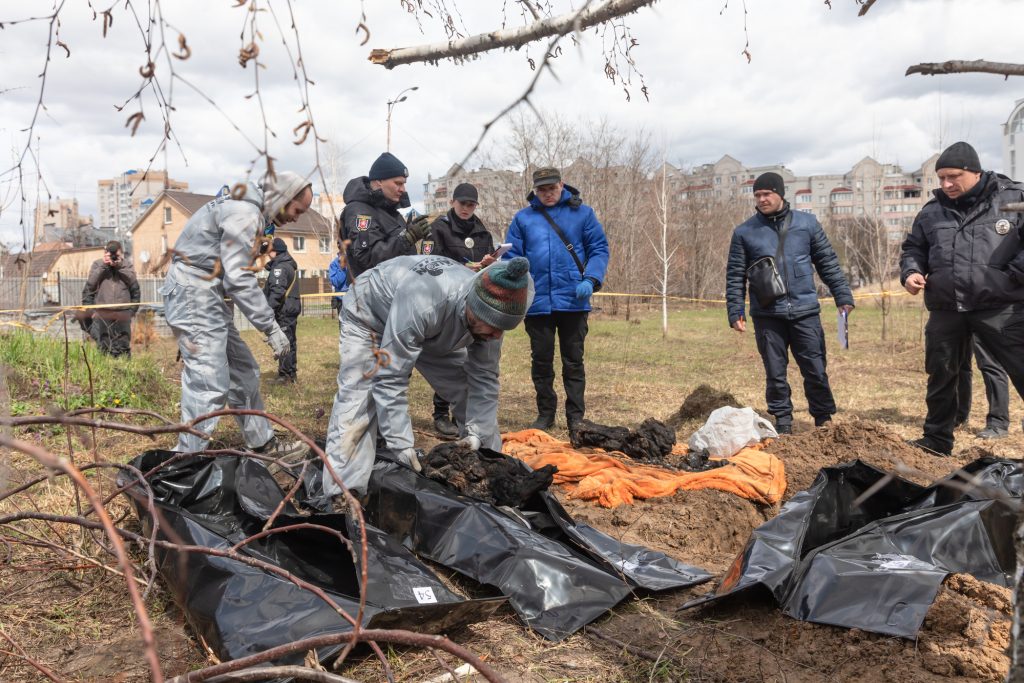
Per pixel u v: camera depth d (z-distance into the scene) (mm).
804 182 123875
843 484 3543
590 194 28828
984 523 3154
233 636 2535
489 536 3346
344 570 2996
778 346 6363
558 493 4590
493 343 4281
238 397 5047
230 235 4348
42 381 6566
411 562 2979
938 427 5695
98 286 9312
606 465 4773
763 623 2934
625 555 3545
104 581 3217
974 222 5363
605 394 9047
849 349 14406
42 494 4195
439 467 3984
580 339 6242
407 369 3799
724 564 3717
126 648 2764
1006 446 6020
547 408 6512
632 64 2123
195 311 4504
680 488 4445
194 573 2838
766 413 7574
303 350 14023
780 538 3199
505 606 3168
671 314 30672
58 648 2801
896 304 27016
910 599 2764
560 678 2639
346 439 3793
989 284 5242
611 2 1841
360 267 5363
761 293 6258
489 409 4359
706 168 107250
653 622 3037
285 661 2432
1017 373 5340
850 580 2875
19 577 3301
